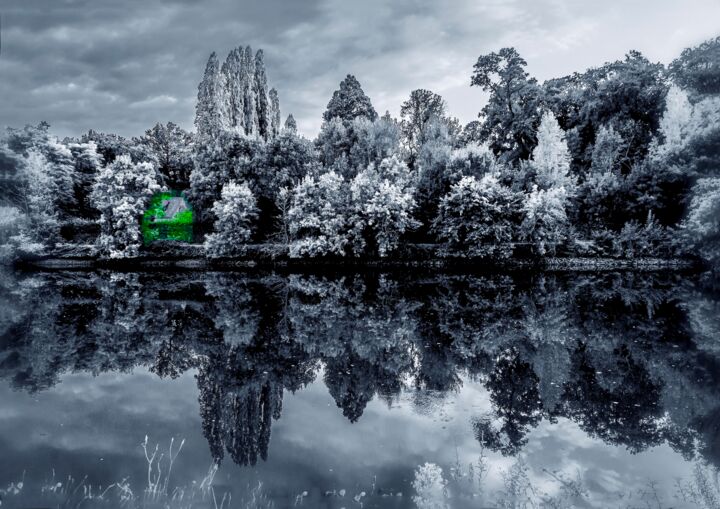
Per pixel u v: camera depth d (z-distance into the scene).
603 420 9.40
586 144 48.56
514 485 6.66
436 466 7.33
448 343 16.55
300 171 48.72
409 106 71.62
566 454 7.80
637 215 39.06
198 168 50.09
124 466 7.25
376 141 53.69
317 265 40.97
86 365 14.02
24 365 13.98
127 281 34.03
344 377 12.72
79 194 50.62
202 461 7.47
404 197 39.50
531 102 49.12
